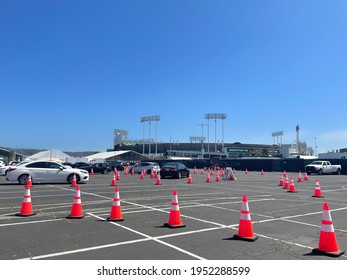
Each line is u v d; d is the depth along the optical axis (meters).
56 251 6.00
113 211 8.96
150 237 7.09
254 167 53.72
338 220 9.48
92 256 5.75
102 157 94.62
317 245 6.62
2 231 7.50
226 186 21.12
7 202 12.05
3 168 31.23
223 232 7.63
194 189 18.56
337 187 21.53
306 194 16.67
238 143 138.00
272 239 7.09
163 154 126.00
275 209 11.34
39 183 21.31
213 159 59.75
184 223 8.63
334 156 71.12
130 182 23.77
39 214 9.70
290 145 102.50
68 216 9.34
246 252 6.09
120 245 6.43
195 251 6.10
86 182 23.06
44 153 62.00
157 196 14.66
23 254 5.82
